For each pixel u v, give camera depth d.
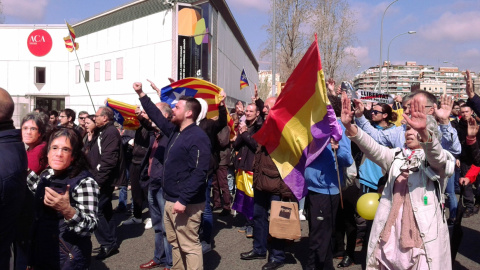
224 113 5.18
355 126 3.14
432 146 2.69
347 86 4.62
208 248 5.29
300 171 4.38
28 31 31.08
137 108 5.36
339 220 5.07
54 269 2.80
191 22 18.16
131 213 7.69
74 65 29.88
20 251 3.15
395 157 3.16
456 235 4.13
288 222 4.48
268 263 4.80
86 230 2.76
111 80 24.91
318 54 3.70
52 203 2.60
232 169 8.81
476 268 4.86
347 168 4.30
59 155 2.82
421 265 2.87
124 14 23.36
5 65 31.27
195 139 3.86
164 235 4.73
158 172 4.78
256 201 5.10
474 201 7.88
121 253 5.45
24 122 3.88
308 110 4.16
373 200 3.81
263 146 4.92
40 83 31.09
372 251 3.12
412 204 2.96
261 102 6.09
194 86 5.45
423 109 2.65
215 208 7.98
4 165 2.32
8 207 2.36
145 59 21.98
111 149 5.18
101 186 5.18
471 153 4.06
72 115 7.48
